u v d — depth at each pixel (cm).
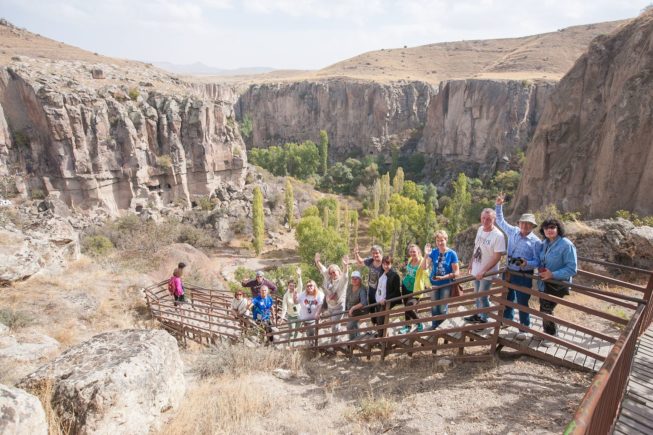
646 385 557
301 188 9338
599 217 3838
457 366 741
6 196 5100
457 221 6438
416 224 6481
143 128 6284
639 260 1423
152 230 5225
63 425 576
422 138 11881
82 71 6425
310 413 681
